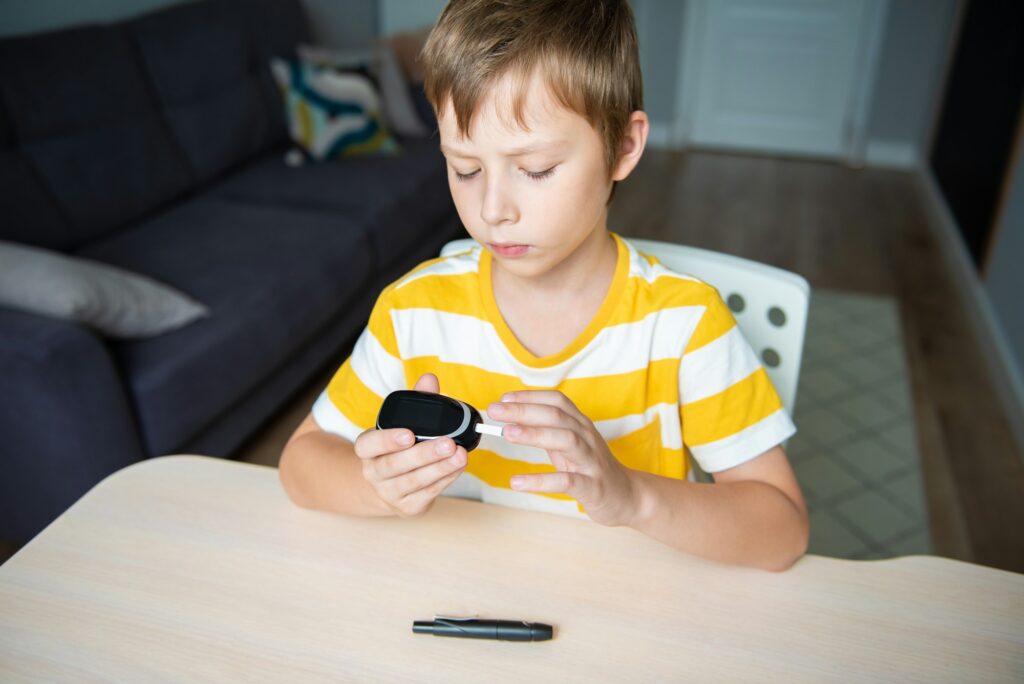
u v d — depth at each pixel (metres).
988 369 2.54
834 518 1.89
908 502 1.95
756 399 0.78
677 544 0.68
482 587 0.67
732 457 0.77
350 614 0.65
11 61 2.08
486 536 0.73
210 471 0.82
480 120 0.61
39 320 1.46
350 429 0.82
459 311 0.81
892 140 4.57
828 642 0.63
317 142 2.78
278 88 2.90
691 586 0.68
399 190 2.59
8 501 1.62
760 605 0.66
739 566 0.70
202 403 1.74
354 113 2.82
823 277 3.20
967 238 3.16
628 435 0.81
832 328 2.78
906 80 4.41
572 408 0.61
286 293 1.99
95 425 1.49
